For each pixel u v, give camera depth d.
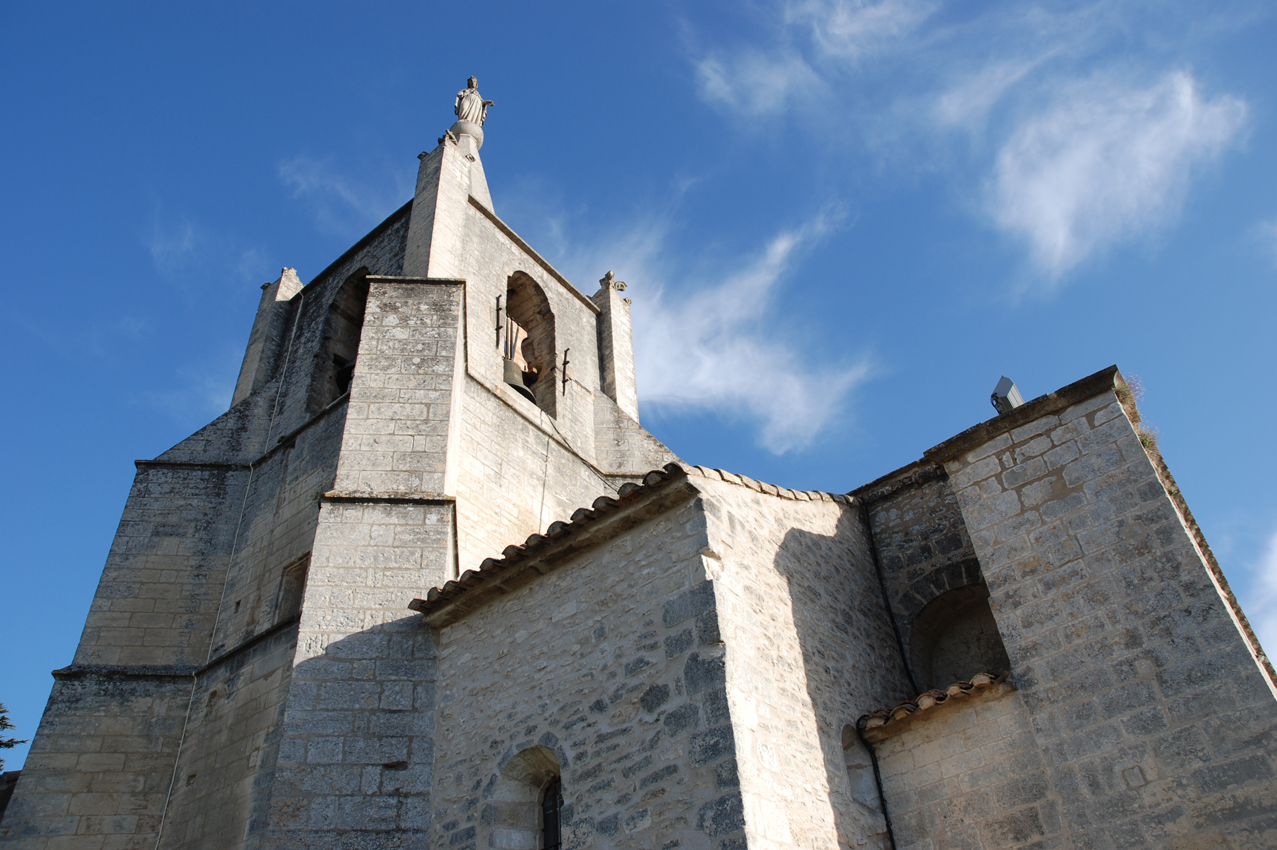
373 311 16.69
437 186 21.50
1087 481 10.86
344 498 13.55
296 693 11.59
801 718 10.30
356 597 12.56
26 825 12.75
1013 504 11.30
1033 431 11.54
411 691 11.88
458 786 10.94
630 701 9.91
